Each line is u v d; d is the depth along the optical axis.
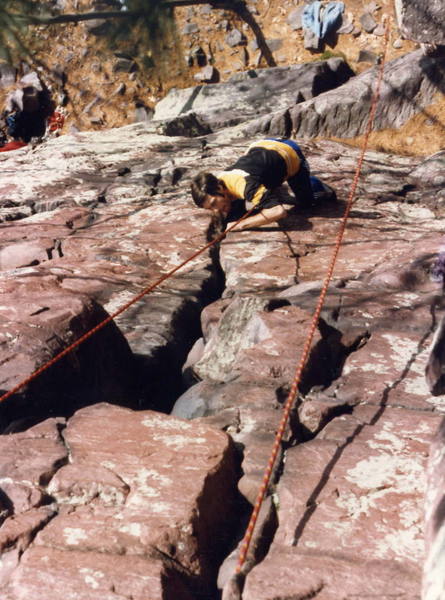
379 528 2.56
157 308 5.01
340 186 7.91
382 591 2.28
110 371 3.99
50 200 7.57
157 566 2.38
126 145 9.96
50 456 2.95
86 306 3.93
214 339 4.26
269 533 2.67
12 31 11.09
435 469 2.26
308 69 11.67
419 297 4.55
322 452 3.04
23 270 4.77
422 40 7.85
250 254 5.88
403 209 7.24
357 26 12.34
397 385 3.62
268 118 10.35
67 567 2.37
